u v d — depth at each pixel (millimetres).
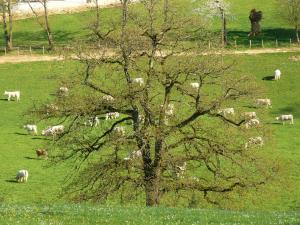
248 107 106688
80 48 65312
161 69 63531
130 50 63125
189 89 64188
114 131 63469
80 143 63250
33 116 64062
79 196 60438
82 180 61438
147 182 60062
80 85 64688
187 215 39312
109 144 61719
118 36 64125
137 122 62188
